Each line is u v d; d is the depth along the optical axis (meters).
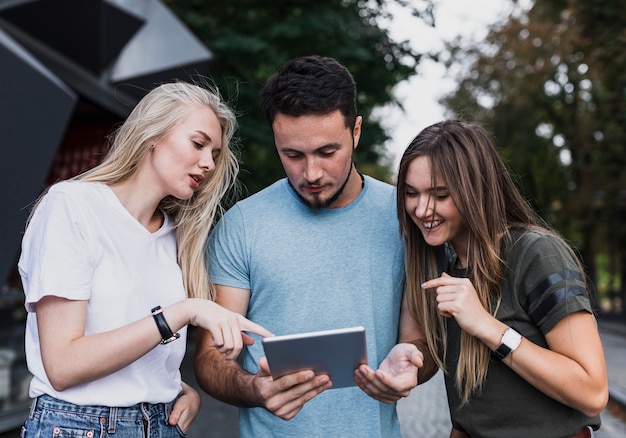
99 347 2.13
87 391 2.24
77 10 8.80
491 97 24.12
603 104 23.66
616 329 25.55
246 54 11.96
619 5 15.52
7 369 6.59
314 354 2.19
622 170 24.62
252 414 2.73
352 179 2.77
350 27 12.34
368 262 2.75
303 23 11.83
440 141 2.44
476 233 2.40
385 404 2.77
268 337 2.21
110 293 2.28
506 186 2.51
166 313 2.19
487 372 2.43
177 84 2.45
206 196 2.56
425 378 2.71
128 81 9.86
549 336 2.34
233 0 12.30
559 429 2.37
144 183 2.42
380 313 2.76
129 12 9.62
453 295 2.33
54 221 2.21
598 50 16.56
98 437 2.25
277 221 2.75
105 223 2.31
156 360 2.38
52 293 2.14
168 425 2.45
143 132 2.37
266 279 2.72
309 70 2.51
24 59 5.81
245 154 13.45
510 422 2.41
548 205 28.94
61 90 6.11
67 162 11.30
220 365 2.66
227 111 2.53
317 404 2.68
